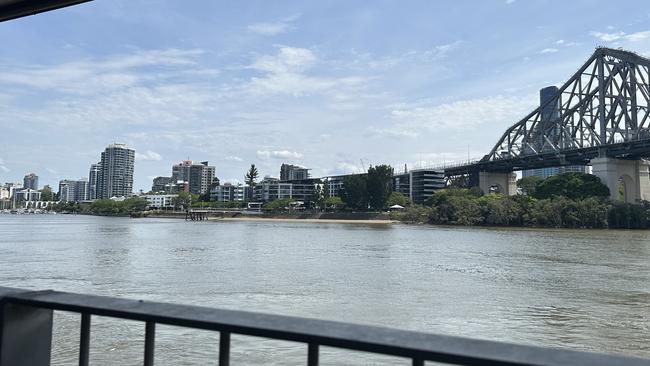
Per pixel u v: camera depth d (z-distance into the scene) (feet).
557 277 117.39
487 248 204.95
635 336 63.41
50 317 7.57
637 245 216.95
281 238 272.92
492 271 128.77
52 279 108.78
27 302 7.02
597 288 100.99
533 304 84.07
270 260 154.20
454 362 4.92
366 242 242.99
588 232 328.49
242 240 251.19
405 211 534.78
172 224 486.38
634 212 357.82
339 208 612.29
